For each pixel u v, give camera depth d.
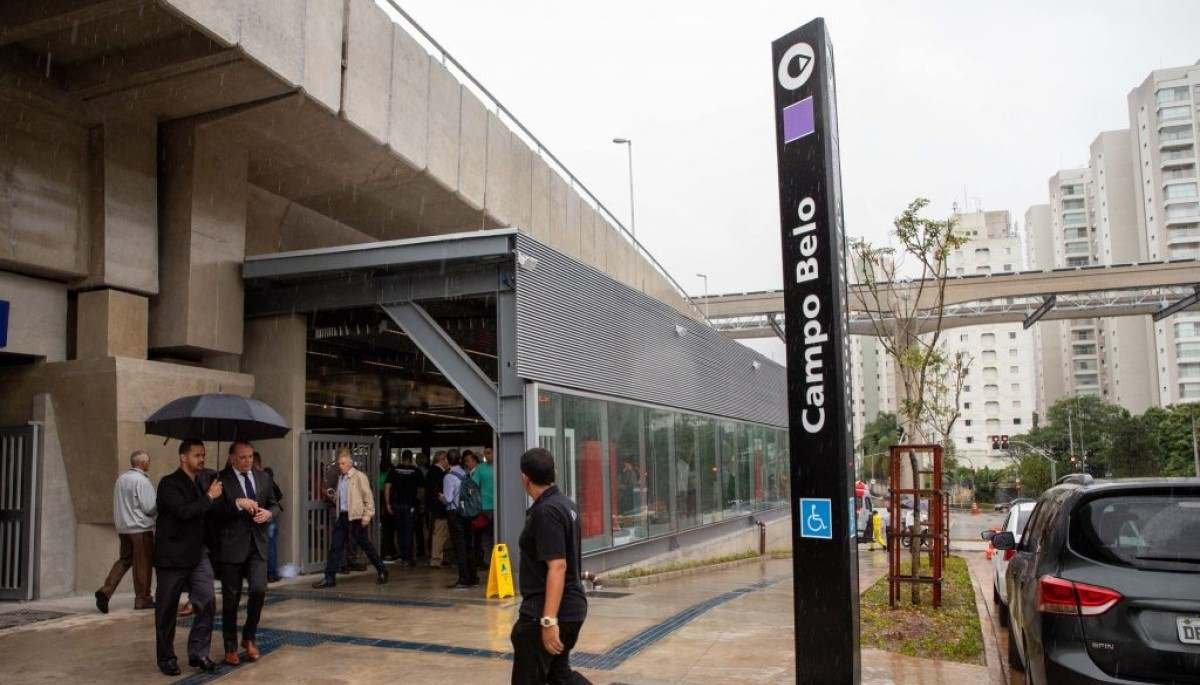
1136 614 4.84
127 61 10.73
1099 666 4.86
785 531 31.44
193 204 12.20
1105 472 93.31
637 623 9.53
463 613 9.93
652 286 28.70
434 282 12.60
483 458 14.70
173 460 11.44
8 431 11.03
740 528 25.58
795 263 6.13
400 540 15.04
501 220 17.17
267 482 7.74
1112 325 125.69
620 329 16.30
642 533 16.97
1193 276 53.38
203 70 10.64
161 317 12.20
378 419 24.61
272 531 12.48
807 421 5.98
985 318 57.47
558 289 13.45
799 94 6.20
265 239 15.23
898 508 10.75
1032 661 5.37
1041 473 79.50
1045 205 155.25
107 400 10.90
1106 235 128.00
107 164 11.46
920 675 7.23
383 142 13.02
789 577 16.09
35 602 10.56
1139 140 121.19
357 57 12.43
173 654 7.05
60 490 11.09
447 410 22.86
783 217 6.21
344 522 12.38
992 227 131.12
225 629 7.38
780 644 8.30
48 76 10.86
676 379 19.81
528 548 4.48
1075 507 5.39
